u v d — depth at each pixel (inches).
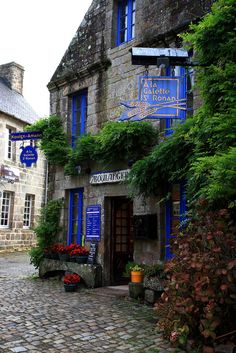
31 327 209.8
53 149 393.7
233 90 179.5
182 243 180.4
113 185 351.3
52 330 204.2
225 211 174.4
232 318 163.8
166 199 282.2
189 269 168.4
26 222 775.1
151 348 175.9
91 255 353.1
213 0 294.5
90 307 258.2
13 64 854.5
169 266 180.7
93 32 405.4
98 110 380.8
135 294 280.8
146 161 277.6
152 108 256.8
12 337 192.2
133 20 372.8
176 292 174.1
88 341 186.5
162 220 303.3
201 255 164.7
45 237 402.3
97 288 331.0
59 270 374.6
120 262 375.9
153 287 260.8
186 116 291.7
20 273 436.5
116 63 370.6
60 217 406.9
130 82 353.4
